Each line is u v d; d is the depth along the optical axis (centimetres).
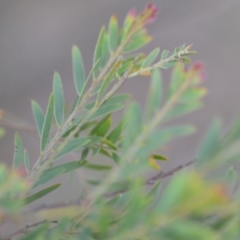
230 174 49
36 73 162
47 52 166
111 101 58
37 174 54
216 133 47
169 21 171
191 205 45
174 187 45
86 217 50
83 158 58
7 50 164
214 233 46
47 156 56
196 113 160
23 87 160
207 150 47
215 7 175
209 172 48
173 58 56
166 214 46
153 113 49
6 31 165
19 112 156
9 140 142
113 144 56
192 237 45
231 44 171
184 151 154
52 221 53
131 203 47
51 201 116
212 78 166
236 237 47
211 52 170
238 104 163
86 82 57
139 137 49
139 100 160
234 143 47
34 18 169
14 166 55
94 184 63
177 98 49
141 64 58
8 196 50
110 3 171
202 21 172
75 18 170
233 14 174
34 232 50
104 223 47
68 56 166
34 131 71
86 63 164
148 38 59
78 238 50
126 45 59
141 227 46
